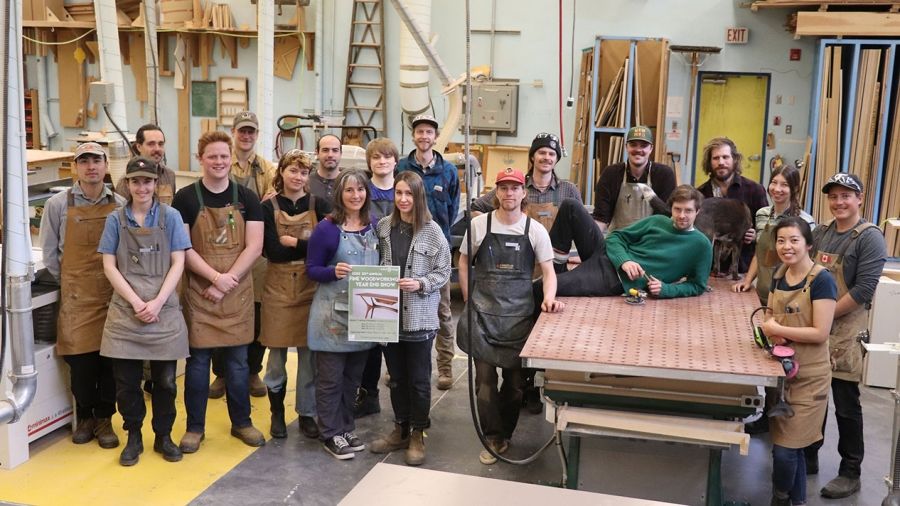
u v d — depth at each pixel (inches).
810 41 335.6
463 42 364.2
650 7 346.9
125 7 399.5
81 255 165.5
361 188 163.9
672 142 351.3
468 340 153.6
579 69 356.8
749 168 350.6
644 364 126.6
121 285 158.4
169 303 162.2
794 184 170.9
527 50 360.5
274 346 174.6
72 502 151.6
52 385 172.7
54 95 422.9
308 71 385.7
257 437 177.3
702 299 166.4
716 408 133.6
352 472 166.7
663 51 330.6
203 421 175.8
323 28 379.9
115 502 152.0
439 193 196.1
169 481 160.7
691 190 163.3
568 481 143.8
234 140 191.8
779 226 143.4
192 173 399.9
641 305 161.2
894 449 132.6
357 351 170.7
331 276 163.3
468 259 153.3
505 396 172.6
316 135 355.6
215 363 200.7
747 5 336.8
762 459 178.9
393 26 374.0
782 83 340.8
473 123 362.9
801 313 141.4
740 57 342.6
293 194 175.2
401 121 379.6
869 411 204.5
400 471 84.9
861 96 312.7
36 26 405.1
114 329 159.9
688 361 128.1
